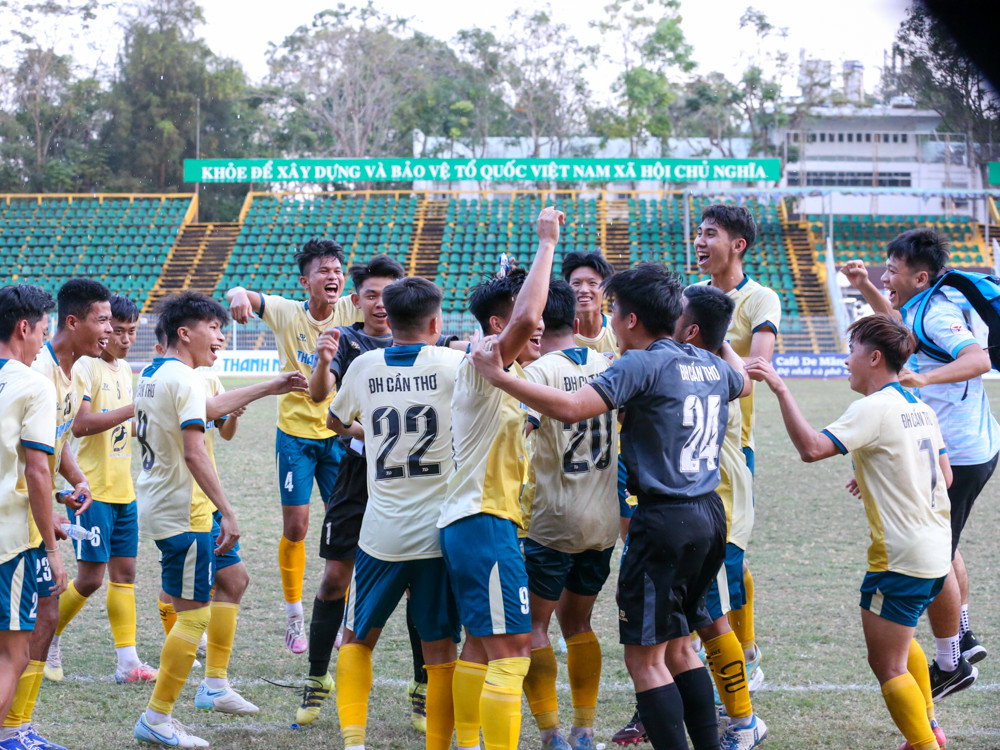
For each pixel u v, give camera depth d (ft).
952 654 13.64
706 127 146.61
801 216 120.78
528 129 145.69
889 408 11.69
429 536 11.68
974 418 14.82
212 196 147.74
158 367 13.65
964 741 12.70
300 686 15.15
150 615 18.88
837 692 14.52
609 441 12.44
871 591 11.76
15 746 11.87
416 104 145.38
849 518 28.37
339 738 13.05
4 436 11.25
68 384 13.67
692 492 10.85
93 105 149.18
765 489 33.40
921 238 15.14
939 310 14.87
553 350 12.81
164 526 13.08
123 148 146.92
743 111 144.05
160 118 147.84
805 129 134.92
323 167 106.93
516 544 11.36
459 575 11.15
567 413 10.34
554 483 12.30
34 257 107.24
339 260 18.99
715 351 12.23
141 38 148.56
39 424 11.37
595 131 145.89
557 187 137.69
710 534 10.90
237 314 18.34
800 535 26.08
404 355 12.09
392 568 11.74
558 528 12.28
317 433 18.26
